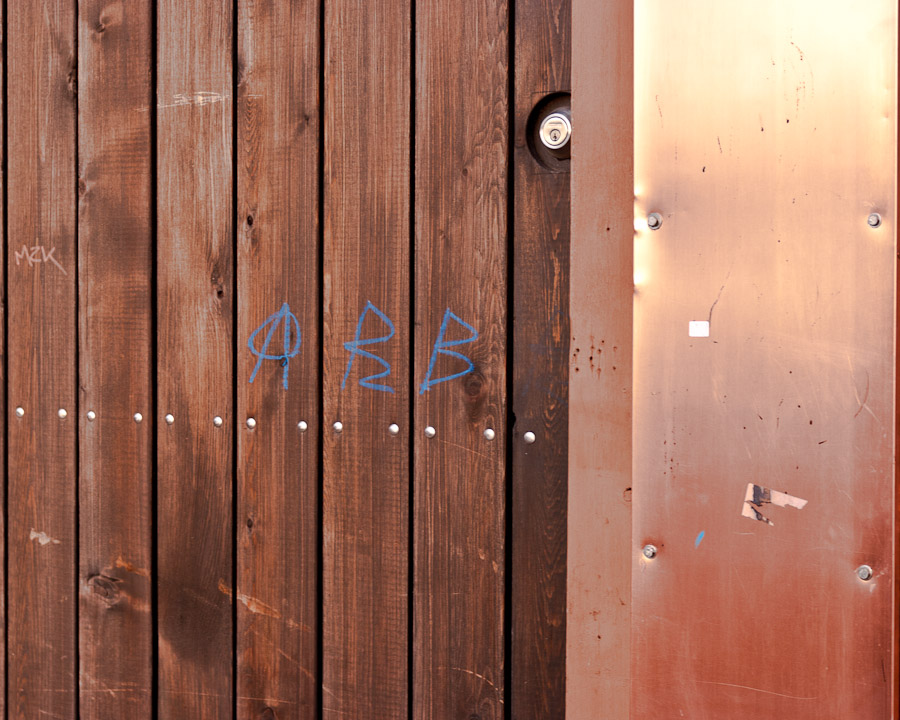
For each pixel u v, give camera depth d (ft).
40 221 5.34
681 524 3.58
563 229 4.24
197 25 4.92
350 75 4.58
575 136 3.92
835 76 3.34
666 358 3.59
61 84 5.27
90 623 5.25
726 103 3.49
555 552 4.28
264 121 4.77
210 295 4.93
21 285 5.41
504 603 4.37
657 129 3.59
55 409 5.33
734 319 3.50
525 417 4.33
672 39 3.56
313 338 4.71
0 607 5.54
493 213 4.32
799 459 3.41
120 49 5.11
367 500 4.60
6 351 5.48
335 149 4.62
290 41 4.71
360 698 4.63
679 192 3.56
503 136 4.30
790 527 3.43
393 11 4.49
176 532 5.05
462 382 4.40
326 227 4.65
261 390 4.83
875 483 3.31
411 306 4.51
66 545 5.33
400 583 4.55
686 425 3.57
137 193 5.09
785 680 3.44
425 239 4.44
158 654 5.10
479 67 4.33
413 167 4.50
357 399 4.61
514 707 4.35
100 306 5.19
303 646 4.77
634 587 3.66
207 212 4.92
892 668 3.27
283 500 4.80
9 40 5.40
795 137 3.40
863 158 3.32
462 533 4.42
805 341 3.40
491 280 4.33
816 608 3.39
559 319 4.26
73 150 5.25
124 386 5.15
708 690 3.55
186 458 5.01
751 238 3.47
